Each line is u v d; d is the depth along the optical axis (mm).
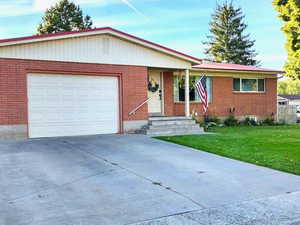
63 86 10945
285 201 4727
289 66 24281
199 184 5555
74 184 5461
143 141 10094
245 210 4348
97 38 11469
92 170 6395
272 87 19172
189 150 8734
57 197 4801
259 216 4148
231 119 17219
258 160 7480
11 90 9938
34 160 7145
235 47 46344
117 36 11773
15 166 6594
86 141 9891
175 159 7559
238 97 17828
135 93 12312
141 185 5461
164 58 12969
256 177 6059
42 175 5980
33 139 10148
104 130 11773
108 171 6340
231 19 46906
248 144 9680
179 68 13398
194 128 12906
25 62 10156
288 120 19750
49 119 10703
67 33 10656
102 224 3836
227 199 4789
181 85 15938
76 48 11055
